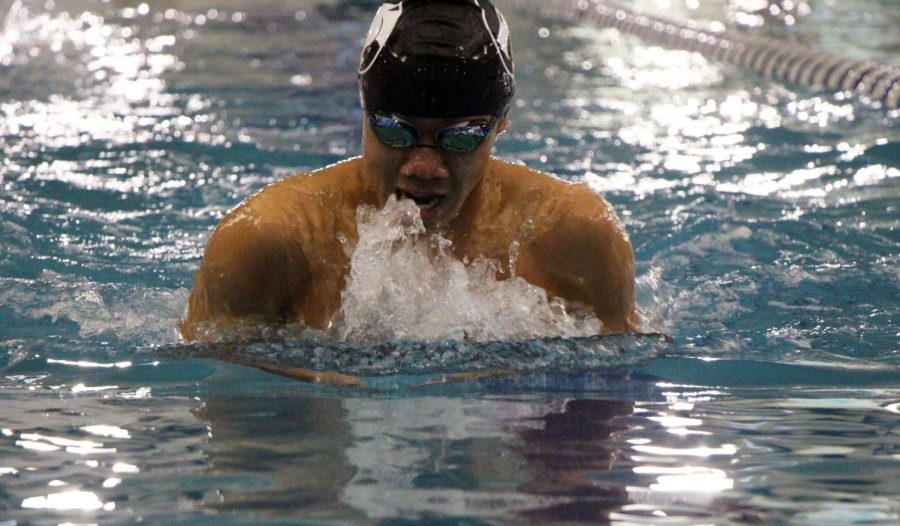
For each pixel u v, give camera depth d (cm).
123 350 595
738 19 2012
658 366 570
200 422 473
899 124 1262
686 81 1551
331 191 598
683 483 409
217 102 1366
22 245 818
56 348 599
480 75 532
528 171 617
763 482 412
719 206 949
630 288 600
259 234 565
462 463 422
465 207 594
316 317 583
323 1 2178
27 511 378
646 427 474
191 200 966
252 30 1917
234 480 405
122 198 960
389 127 538
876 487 407
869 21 1966
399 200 565
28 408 495
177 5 2133
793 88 1503
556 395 517
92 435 456
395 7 550
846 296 730
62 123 1224
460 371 545
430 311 584
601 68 1650
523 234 597
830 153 1137
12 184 979
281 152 1135
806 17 2025
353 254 585
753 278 766
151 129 1212
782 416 495
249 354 558
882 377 564
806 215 921
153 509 378
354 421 474
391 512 375
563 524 368
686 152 1149
